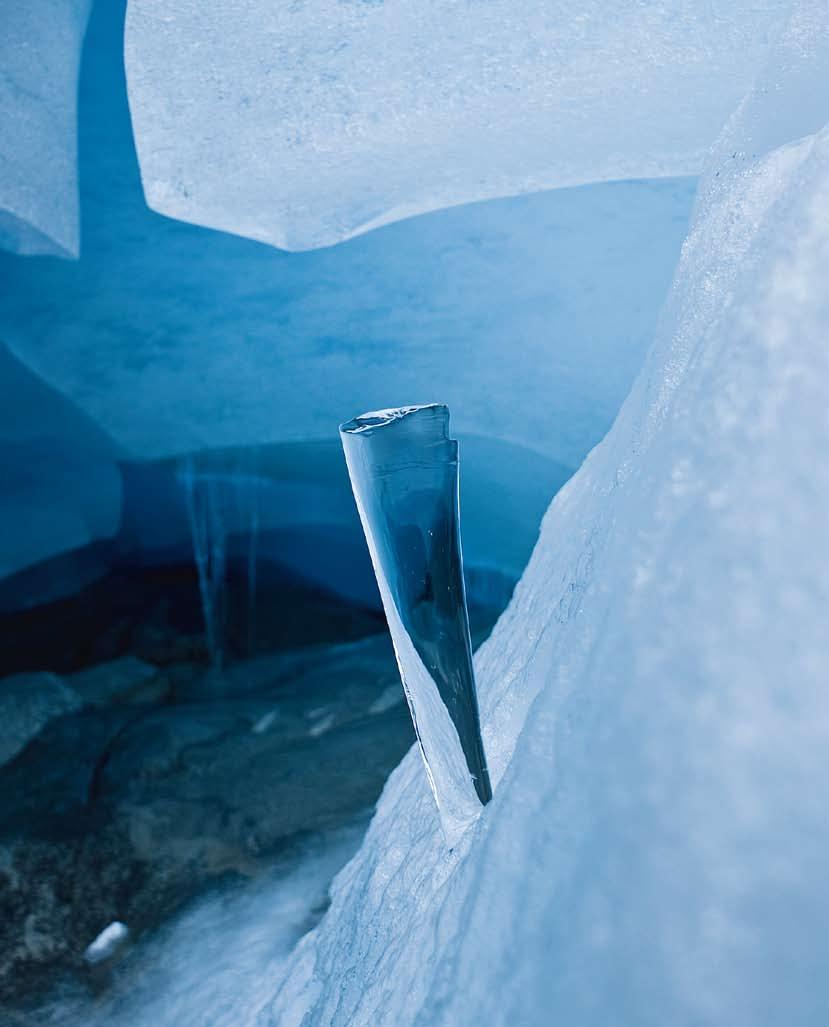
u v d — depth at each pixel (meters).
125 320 2.92
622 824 0.21
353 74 1.28
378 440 0.44
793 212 0.27
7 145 1.86
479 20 1.23
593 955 0.20
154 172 1.38
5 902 1.81
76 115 2.09
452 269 2.61
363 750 2.25
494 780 0.59
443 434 0.44
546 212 2.37
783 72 0.57
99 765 2.32
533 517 3.57
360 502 0.46
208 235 2.66
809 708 0.20
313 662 3.17
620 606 0.24
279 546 4.69
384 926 0.77
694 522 0.24
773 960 0.18
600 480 0.80
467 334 2.77
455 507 0.46
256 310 2.85
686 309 0.52
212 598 4.31
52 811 2.08
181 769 2.25
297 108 1.30
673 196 2.23
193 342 2.95
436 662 0.47
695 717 0.21
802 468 0.23
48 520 4.26
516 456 3.30
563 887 0.21
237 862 1.88
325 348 2.93
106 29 2.15
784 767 0.20
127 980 1.59
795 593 0.21
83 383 3.10
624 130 1.42
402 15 1.22
